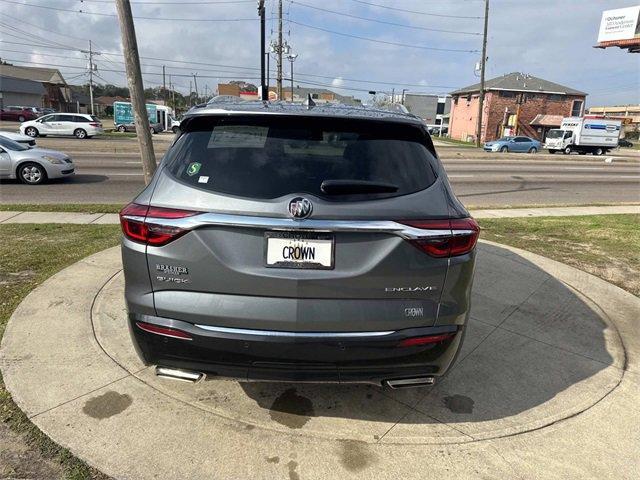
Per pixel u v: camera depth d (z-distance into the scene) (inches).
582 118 1649.9
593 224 358.9
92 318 159.8
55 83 3430.1
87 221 309.4
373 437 109.6
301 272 93.4
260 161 98.3
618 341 161.8
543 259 254.1
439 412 119.9
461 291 100.4
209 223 92.5
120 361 134.9
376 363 98.0
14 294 178.1
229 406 118.3
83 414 112.0
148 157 246.4
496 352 151.6
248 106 108.0
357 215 92.5
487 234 312.2
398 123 105.8
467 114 2378.2
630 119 4106.8
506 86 2171.5
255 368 97.1
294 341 94.3
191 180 97.3
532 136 2215.8
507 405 123.7
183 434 107.3
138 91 237.3
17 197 416.5
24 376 125.6
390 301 96.7
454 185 621.3
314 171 97.3
